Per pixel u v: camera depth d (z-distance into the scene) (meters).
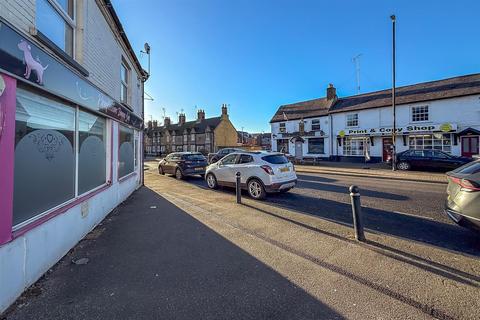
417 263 3.63
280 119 30.22
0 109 2.67
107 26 6.62
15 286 2.84
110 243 4.55
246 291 3.02
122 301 2.83
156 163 29.73
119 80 7.81
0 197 2.66
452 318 2.52
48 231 3.57
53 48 3.84
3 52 2.68
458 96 18.45
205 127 54.25
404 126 20.73
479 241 4.49
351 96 27.05
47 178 3.77
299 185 10.81
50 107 3.88
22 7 3.23
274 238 4.70
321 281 3.22
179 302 2.81
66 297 2.90
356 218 4.52
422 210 6.57
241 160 9.01
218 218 6.02
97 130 5.97
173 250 4.23
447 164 14.91
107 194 6.40
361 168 18.27
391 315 2.57
